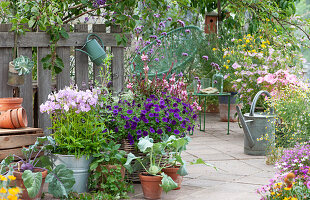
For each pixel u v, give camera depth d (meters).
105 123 3.91
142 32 8.34
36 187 3.05
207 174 4.28
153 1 6.39
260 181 3.98
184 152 5.36
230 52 6.89
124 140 3.87
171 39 8.40
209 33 8.95
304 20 8.38
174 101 4.15
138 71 7.52
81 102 3.54
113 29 4.93
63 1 4.70
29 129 3.73
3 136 3.53
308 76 7.90
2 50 4.20
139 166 3.85
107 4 5.01
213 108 9.23
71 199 3.35
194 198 3.48
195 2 8.87
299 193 2.77
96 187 3.68
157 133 3.81
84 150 3.51
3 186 2.50
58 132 3.59
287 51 6.84
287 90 5.55
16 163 3.34
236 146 5.77
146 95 4.26
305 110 4.75
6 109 3.84
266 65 6.59
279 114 4.93
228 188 3.76
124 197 3.51
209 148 5.62
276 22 8.39
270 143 4.80
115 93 4.80
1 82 4.21
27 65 4.16
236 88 6.77
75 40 4.62
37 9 4.27
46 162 3.50
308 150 3.68
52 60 4.40
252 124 5.15
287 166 3.52
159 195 3.49
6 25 4.21
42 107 3.56
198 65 8.73
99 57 4.62
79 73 4.69
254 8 8.19
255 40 7.50
